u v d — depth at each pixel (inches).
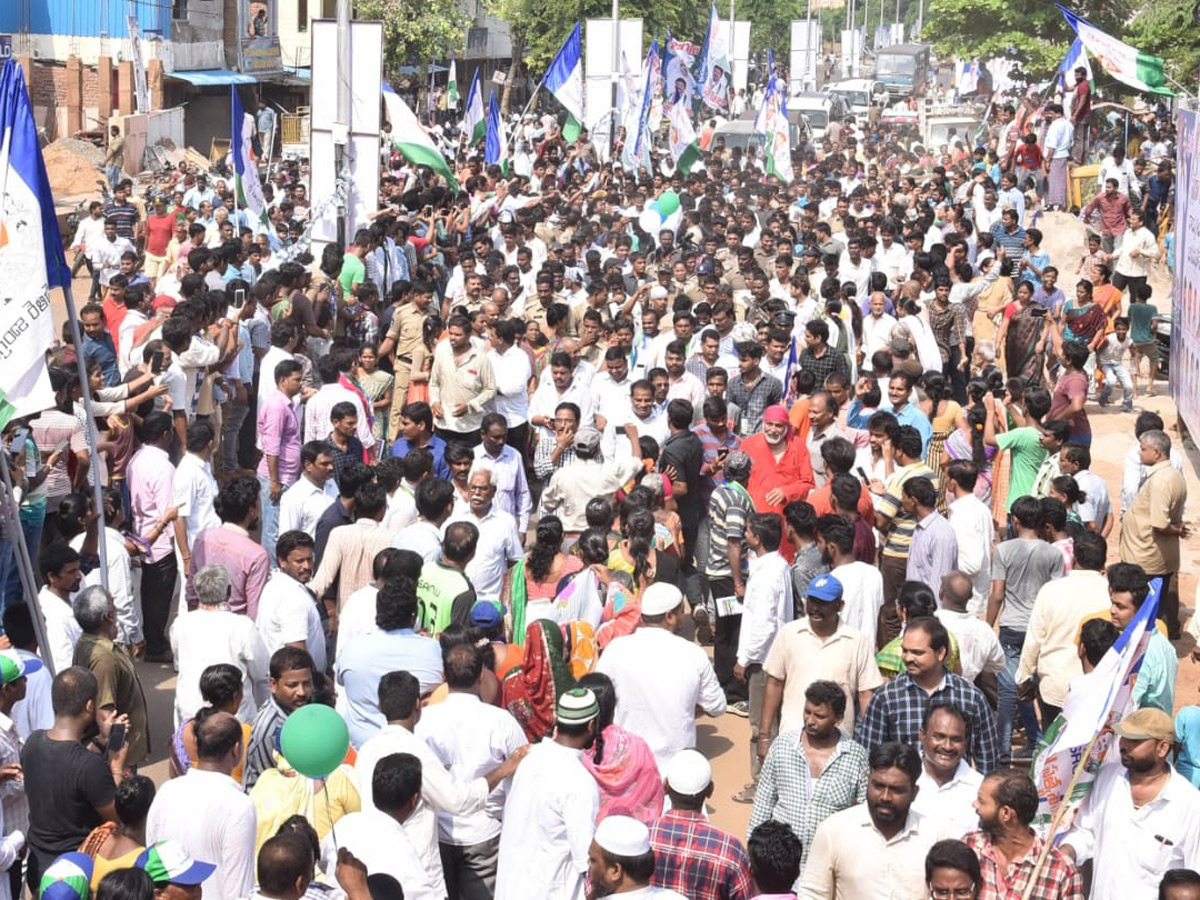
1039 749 362.3
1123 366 979.3
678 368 647.1
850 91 3058.6
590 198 1432.1
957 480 498.3
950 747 327.6
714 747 510.9
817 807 341.7
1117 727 318.0
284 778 338.0
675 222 1211.2
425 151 1025.5
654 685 389.1
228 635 408.5
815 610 394.0
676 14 2997.0
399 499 517.7
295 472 609.3
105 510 499.5
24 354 421.1
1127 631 317.7
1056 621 433.4
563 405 584.1
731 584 532.7
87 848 317.4
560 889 328.8
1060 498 525.3
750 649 459.2
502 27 3715.6
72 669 344.2
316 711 306.7
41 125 2145.7
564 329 832.9
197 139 2463.1
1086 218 1258.6
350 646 384.5
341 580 473.7
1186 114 908.0
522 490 569.3
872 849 309.6
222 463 738.2
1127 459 617.0
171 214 1127.6
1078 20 1642.5
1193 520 784.3
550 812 327.9
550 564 461.4
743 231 1125.1
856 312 805.2
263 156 2224.4
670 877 307.6
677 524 553.6
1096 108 1802.4
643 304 801.6
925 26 2460.6
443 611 425.4
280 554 425.4
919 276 918.4
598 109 1768.0
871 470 563.2
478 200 1140.5
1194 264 859.4
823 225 1079.0
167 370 647.8
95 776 336.2
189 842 311.6
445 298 884.6
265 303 745.6
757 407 655.8
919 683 362.9
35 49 2235.5
